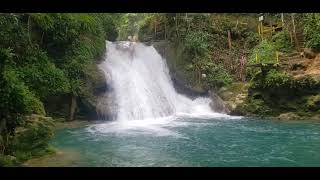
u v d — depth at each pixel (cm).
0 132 1530
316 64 2731
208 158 1592
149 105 2941
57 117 2569
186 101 3203
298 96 2639
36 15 2473
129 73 3152
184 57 3303
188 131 2219
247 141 1927
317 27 2934
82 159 1588
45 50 2623
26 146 1627
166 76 3388
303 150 1720
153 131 2234
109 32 3884
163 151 1725
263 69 2730
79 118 2658
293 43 3200
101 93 2812
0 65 1552
